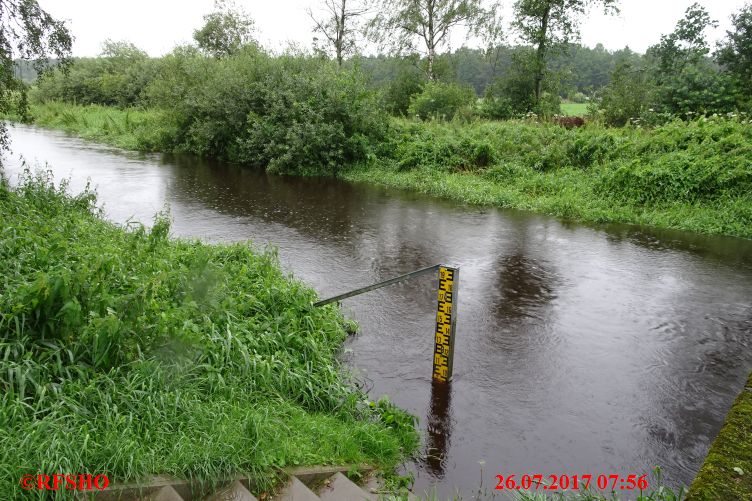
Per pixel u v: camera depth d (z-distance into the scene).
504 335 5.89
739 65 20.36
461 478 3.61
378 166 17.08
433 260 8.54
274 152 17.50
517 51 26.06
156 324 3.81
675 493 3.53
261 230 10.02
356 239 9.64
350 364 5.09
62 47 10.28
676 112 19.06
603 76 46.69
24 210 6.82
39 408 3.01
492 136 16.64
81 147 21.69
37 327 3.53
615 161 13.52
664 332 6.09
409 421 4.09
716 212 11.14
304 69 19.25
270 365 4.17
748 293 7.41
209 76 21.12
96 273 3.82
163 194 13.06
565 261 8.70
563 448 4.00
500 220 11.56
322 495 3.13
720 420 4.43
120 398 3.26
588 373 5.12
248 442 3.24
